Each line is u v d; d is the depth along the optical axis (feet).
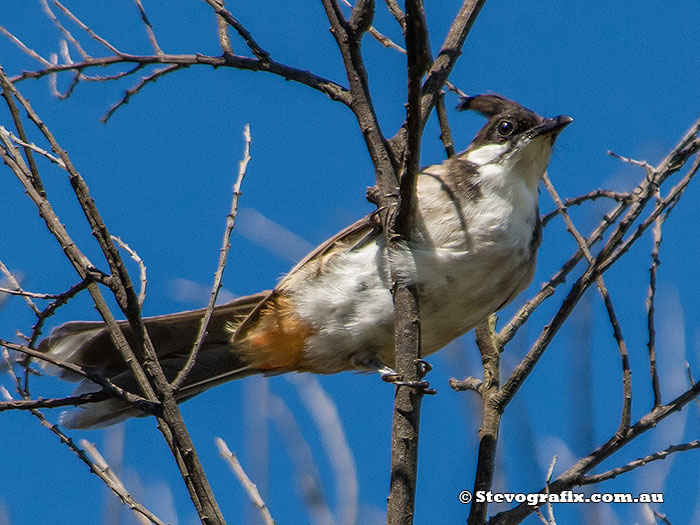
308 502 22.44
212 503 18.34
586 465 22.70
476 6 24.68
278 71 26.50
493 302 27.84
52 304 20.99
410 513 20.63
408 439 21.20
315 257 29.55
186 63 27.09
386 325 28.25
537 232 28.94
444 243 26.89
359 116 24.34
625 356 23.31
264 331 30.12
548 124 29.04
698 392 22.82
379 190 23.84
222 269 20.70
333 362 29.76
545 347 24.35
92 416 29.63
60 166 19.89
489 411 24.81
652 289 23.45
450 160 29.63
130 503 19.45
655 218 23.11
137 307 19.63
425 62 19.22
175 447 18.90
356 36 24.58
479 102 31.14
